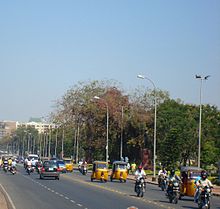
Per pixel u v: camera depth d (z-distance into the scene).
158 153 83.06
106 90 96.88
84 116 98.06
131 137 89.62
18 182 45.62
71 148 135.88
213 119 86.81
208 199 25.44
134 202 28.19
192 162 87.12
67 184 44.59
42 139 180.38
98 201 28.02
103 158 97.75
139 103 91.06
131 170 76.44
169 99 92.06
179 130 74.12
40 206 24.28
